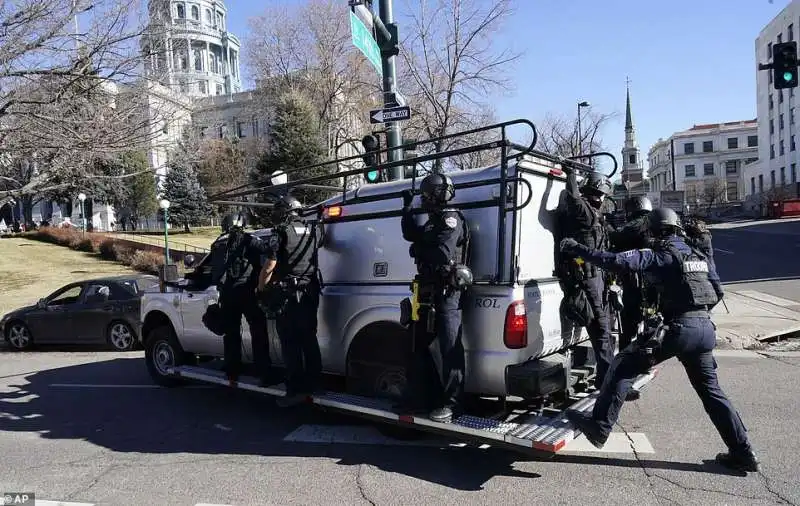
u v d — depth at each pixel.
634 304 5.96
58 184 19.11
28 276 25.31
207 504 4.11
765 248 24.59
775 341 9.14
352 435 5.47
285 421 6.04
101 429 6.04
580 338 5.32
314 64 37.31
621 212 7.15
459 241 4.54
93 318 11.12
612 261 4.27
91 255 32.16
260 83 39.25
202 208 50.28
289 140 33.19
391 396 5.21
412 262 5.16
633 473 4.32
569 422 4.36
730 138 104.81
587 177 5.44
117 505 4.15
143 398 7.23
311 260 5.48
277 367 6.21
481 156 20.88
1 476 4.78
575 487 4.13
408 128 24.86
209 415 6.38
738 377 6.89
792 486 4.00
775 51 13.14
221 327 6.09
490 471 4.48
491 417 4.87
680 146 107.81
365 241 5.48
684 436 5.02
